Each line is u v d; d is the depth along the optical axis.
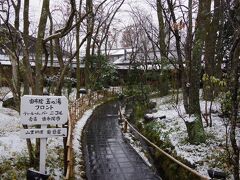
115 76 35.47
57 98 7.84
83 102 21.78
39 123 7.72
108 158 11.42
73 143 12.60
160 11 23.95
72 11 8.55
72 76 36.06
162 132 11.78
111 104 28.83
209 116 12.36
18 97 9.67
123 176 9.66
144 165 10.73
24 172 8.98
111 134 15.54
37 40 8.99
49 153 10.88
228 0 8.12
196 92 10.60
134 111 20.34
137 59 41.22
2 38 9.25
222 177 5.91
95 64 30.56
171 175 9.02
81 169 9.93
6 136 13.00
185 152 9.41
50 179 8.50
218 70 14.42
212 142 9.92
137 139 14.19
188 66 12.30
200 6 10.43
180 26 11.75
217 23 14.62
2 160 9.79
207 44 14.91
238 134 10.05
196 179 7.66
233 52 5.93
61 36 8.82
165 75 22.80
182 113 14.77
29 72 9.20
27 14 10.98
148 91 22.62
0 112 18.44
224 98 10.02
